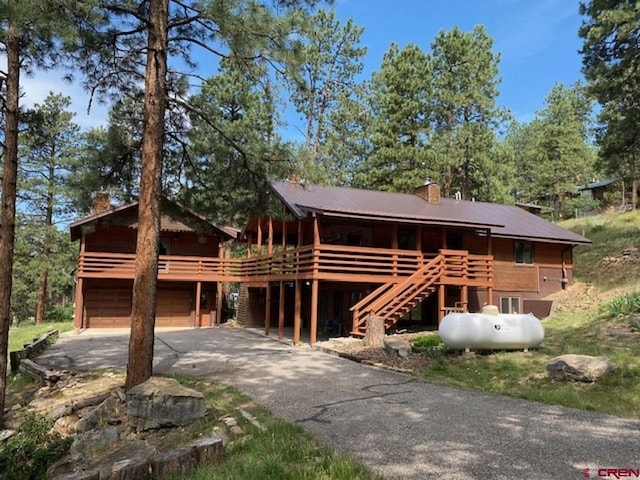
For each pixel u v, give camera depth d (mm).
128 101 10484
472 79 30125
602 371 8000
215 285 24125
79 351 13766
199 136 10727
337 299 20359
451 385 8578
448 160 28453
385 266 17656
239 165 10891
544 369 9211
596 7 17219
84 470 5441
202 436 6320
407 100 29984
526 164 51031
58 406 8461
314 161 10891
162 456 4730
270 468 4477
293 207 16062
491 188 30906
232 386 8664
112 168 10633
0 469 6430
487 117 30891
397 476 4320
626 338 11133
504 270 20438
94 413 7434
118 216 21594
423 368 10102
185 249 23922
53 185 28375
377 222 16766
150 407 6832
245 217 12125
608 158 19094
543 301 19422
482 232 19047
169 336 17922
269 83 9242
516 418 6270
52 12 6930
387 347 11836
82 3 7160
